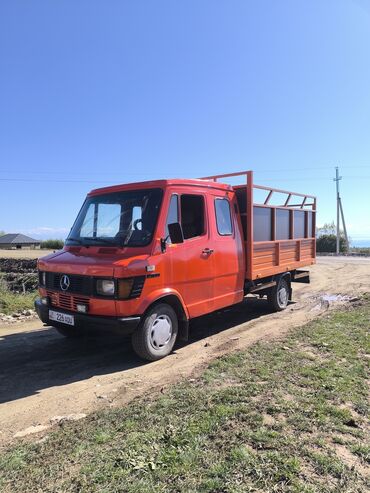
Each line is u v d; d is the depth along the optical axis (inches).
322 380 175.9
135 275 211.5
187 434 131.0
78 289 222.2
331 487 104.2
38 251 2514.8
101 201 255.4
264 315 351.9
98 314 214.4
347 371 186.2
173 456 118.1
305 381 175.3
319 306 386.3
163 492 102.8
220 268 271.9
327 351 218.8
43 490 106.5
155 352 228.7
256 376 184.5
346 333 254.5
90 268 215.8
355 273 693.3
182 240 227.9
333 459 116.3
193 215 254.2
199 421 139.9
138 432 135.0
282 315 347.9
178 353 243.1
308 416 142.7
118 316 209.6
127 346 261.6
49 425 152.3
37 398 179.6
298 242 385.1
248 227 299.7
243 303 403.5
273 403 153.2
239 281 295.7
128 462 116.0
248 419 140.6
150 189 238.2
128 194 245.0
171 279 232.4
